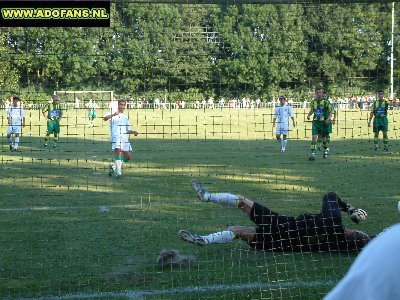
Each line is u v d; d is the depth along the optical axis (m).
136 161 14.18
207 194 5.89
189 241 5.75
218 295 4.81
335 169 12.69
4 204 8.59
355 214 6.10
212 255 5.88
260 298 4.76
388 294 1.14
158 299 4.70
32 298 4.73
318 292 4.89
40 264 5.60
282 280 5.18
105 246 6.21
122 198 9.10
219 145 18.11
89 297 4.75
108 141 19.77
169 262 5.56
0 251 5.95
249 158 14.95
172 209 8.15
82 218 7.63
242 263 5.64
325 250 5.92
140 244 6.30
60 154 15.92
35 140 20.17
